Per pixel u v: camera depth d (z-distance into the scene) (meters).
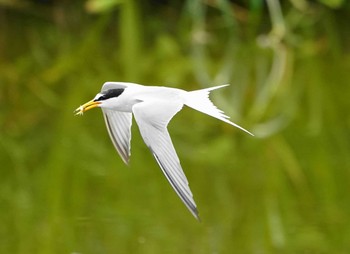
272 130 14.84
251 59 17.94
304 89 16.55
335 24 19.19
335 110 15.62
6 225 11.98
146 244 11.20
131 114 8.28
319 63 17.56
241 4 19.89
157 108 7.13
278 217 11.99
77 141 14.52
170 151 6.89
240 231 11.59
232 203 12.41
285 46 18.39
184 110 15.38
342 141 14.35
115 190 12.86
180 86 16.45
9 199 12.82
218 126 14.90
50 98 16.16
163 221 11.87
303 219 11.93
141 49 18.39
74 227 11.80
